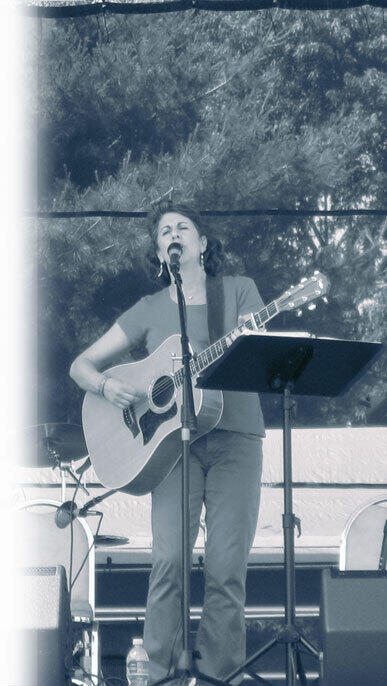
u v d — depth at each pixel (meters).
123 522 9.71
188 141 15.55
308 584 9.27
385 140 16.20
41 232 13.26
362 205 16.14
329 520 9.93
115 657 9.19
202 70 16.09
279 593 9.23
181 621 7.09
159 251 7.82
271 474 10.10
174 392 7.51
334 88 16.39
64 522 7.97
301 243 15.63
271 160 15.16
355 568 8.07
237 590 7.21
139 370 7.82
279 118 16.27
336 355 6.45
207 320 7.55
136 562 9.18
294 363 6.45
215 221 11.43
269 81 16.27
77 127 15.13
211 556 7.21
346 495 10.02
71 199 14.26
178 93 15.83
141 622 9.20
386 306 15.68
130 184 14.28
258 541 9.12
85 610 7.99
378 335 15.52
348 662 5.81
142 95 15.62
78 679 7.61
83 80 15.09
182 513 6.55
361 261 15.78
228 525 7.21
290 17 16.28
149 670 7.20
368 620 5.82
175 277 7.04
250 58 16.16
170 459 7.53
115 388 7.78
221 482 7.29
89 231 13.61
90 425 8.03
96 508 9.73
